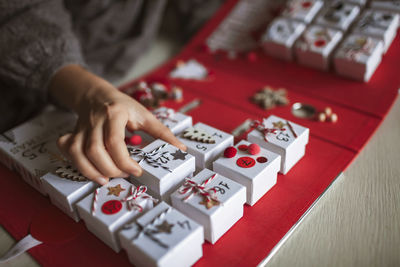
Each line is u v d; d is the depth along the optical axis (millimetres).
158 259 348
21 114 641
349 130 554
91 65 757
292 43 680
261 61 729
